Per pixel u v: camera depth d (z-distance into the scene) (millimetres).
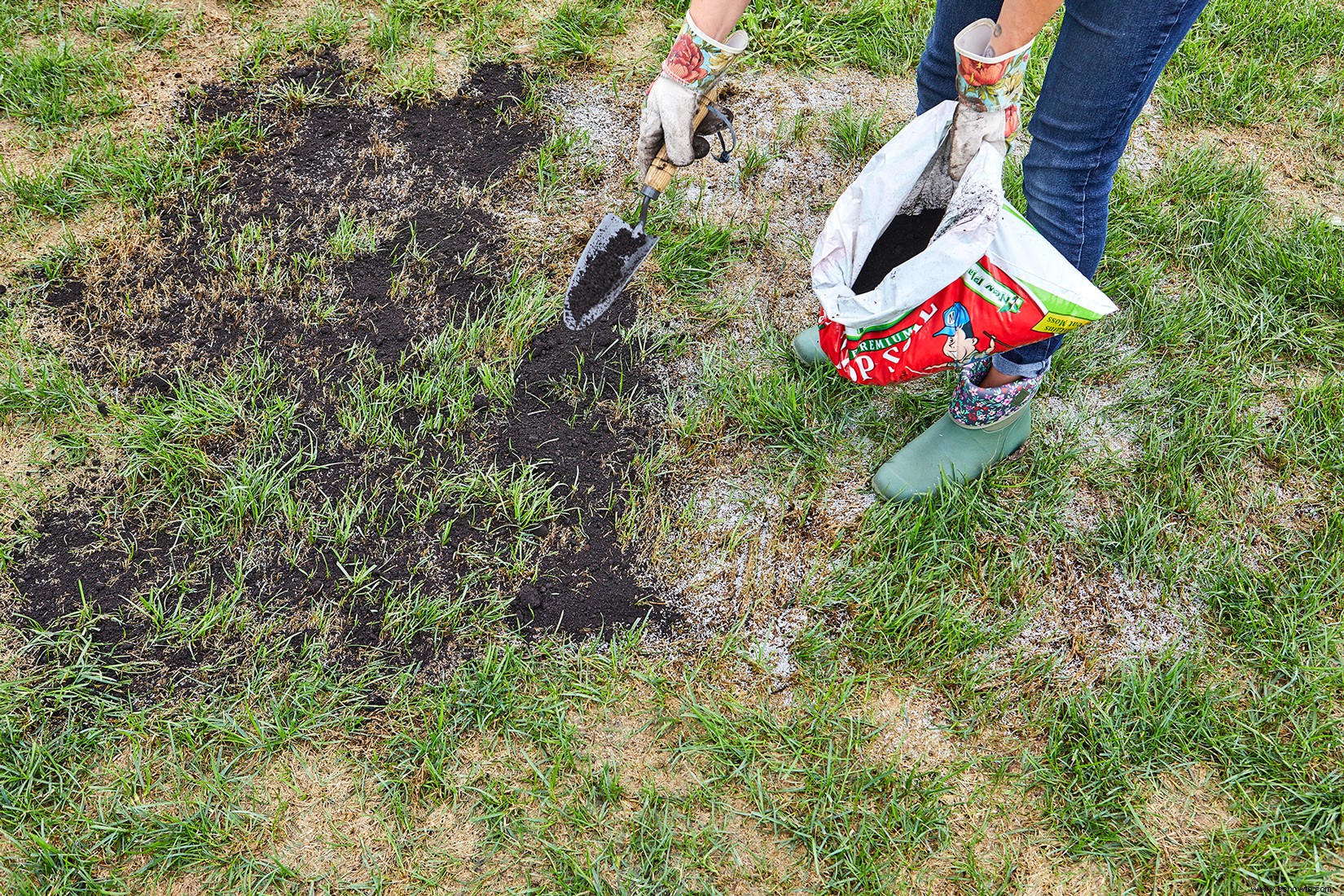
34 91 3299
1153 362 3021
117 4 3564
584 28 3746
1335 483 2736
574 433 2742
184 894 1990
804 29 3850
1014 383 2477
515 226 3178
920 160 2150
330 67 3537
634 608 2451
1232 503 2686
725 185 3363
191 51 3514
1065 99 1998
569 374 2855
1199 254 3262
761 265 3174
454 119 3441
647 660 2369
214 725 2166
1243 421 2859
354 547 2477
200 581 2395
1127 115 2000
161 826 2045
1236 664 2414
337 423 2686
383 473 2613
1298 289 3137
